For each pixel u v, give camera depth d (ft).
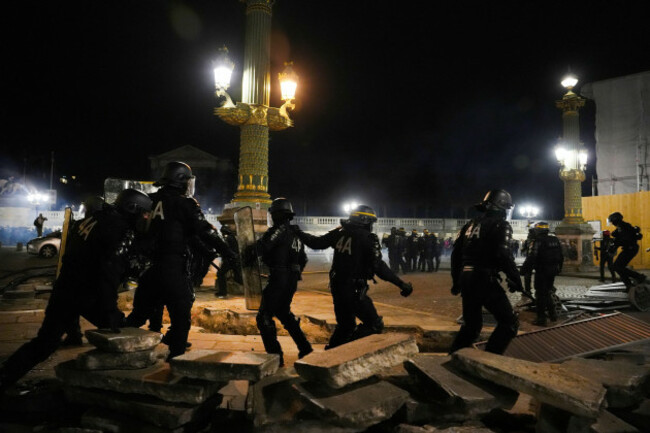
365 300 15.56
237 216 16.74
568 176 63.93
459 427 9.64
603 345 17.01
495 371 10.53
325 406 9.20
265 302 15.01
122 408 10.17
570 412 9.53
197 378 10.07
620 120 83.25
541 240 24.79
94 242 12.20
